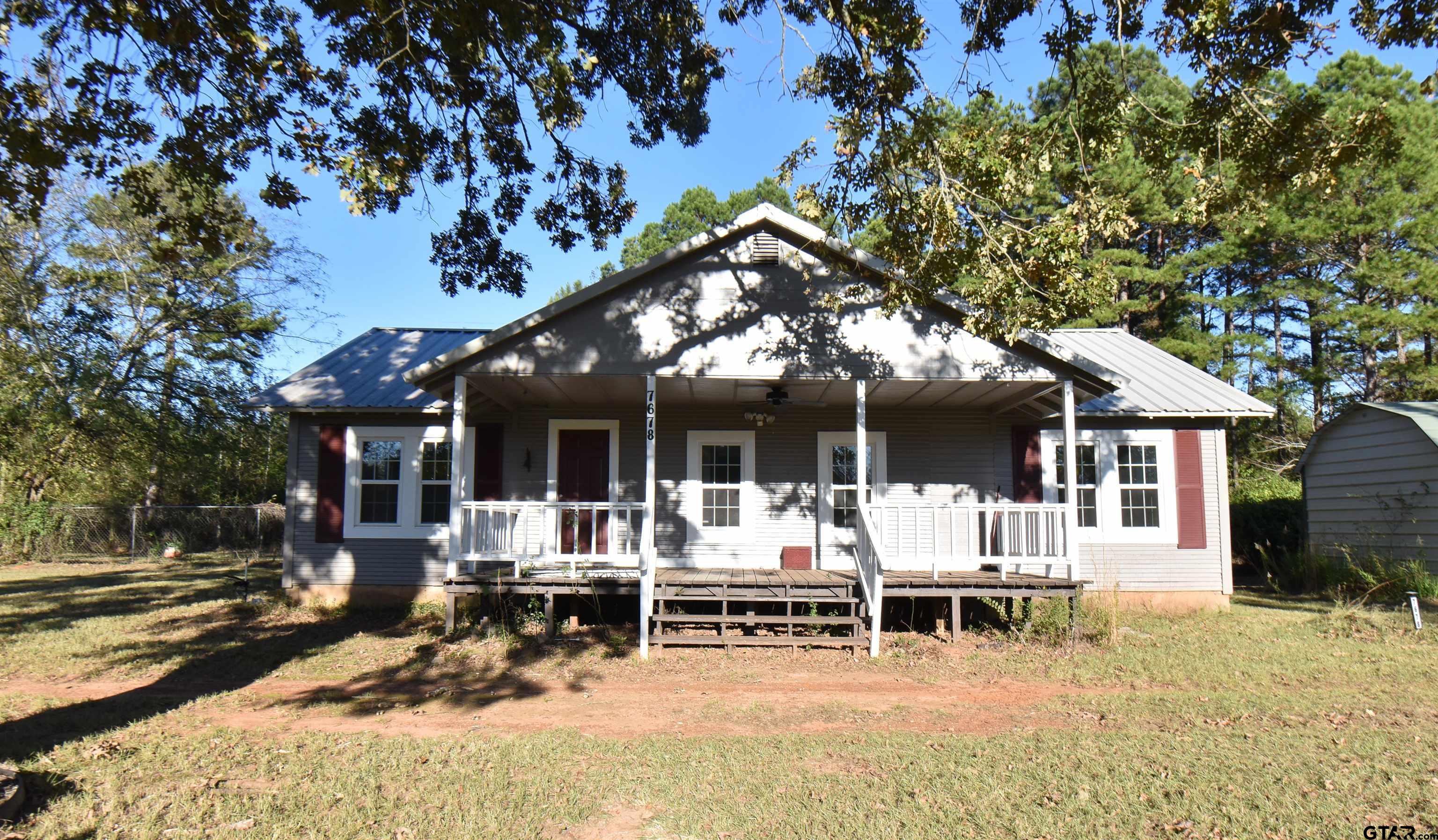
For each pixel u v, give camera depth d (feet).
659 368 38.09
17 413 82.69
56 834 17.49
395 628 42.37
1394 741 23.27
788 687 30.89
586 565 44.37
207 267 94.48
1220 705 27.48
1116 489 48.70
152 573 70.49
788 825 17.98
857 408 38.42
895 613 43.52
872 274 38.50
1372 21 25.91
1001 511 45.03
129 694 30.07
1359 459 57.47
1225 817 18.10
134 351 91.81
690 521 47.70
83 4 26.09
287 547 48.78
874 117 31.73
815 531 47.62
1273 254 88.74
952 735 24.53
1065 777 20.63
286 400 48.42
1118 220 31.01
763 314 38.60
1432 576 50.39
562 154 38.52
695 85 37.81
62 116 27.43
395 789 20.27
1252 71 27.78
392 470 49.42
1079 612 38.40
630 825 18.16
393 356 55.42
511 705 28.58
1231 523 72.13
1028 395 43.24
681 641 36.88
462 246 39.37
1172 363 54.54
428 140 35.83
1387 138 27.20
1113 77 33.63
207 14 27.17
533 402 47.57
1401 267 75.82
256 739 24.45
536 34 31.37
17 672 33.47
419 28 30.66
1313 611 47.88
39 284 84.53
